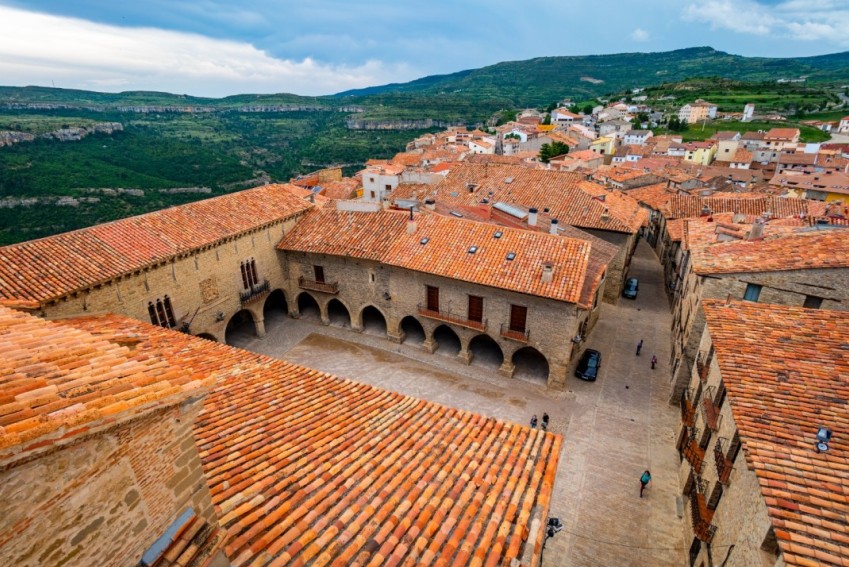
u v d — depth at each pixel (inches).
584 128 6732.3
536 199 2050.9
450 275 1275.8
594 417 1179.9
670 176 3348.9
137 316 1155.3
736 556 556.4
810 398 566.9
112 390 248.5
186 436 281.6
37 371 264.2
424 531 399.9
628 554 824.3
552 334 1220.5
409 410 652.7
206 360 787.4
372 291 1502.2
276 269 1599.4
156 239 1229.7
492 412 1203.9
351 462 490.9
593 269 1318.9
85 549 226.7
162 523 271.0
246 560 338.6
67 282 997.8
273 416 582.9
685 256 1555.1
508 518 430.6
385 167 3577.8
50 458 201.8
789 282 975.6
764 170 4948.3
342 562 353.7
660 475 994.1
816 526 427.5
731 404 574.6
